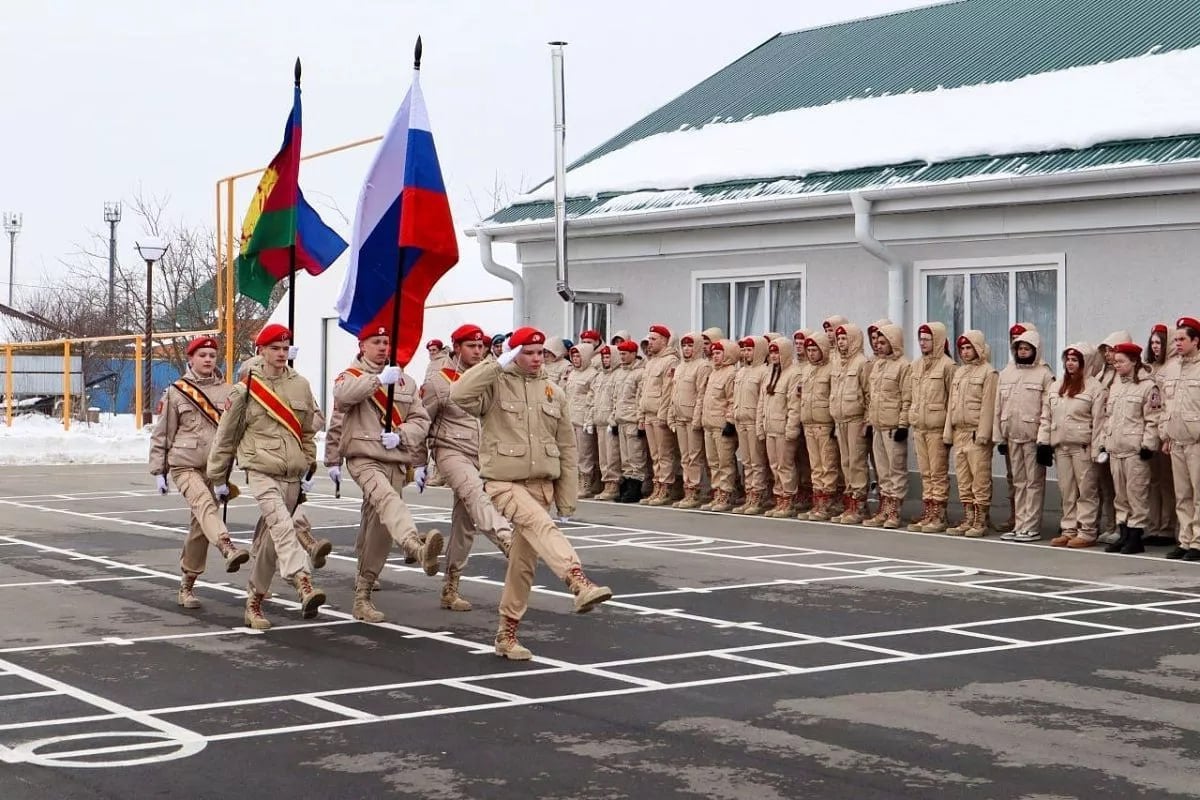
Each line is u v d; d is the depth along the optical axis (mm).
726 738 8109
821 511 19172
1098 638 11055
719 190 22531
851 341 18703
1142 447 15742
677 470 21562
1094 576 14281
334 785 7238
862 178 20469
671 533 17828
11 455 31594
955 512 19703
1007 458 17594
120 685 9461
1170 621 11805
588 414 22328
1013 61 22812
